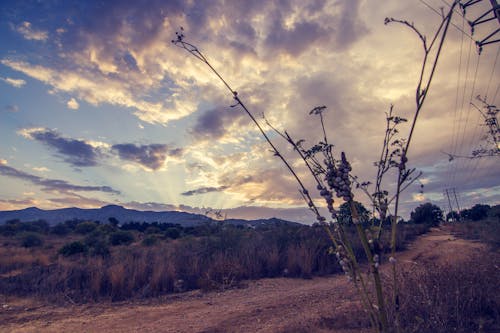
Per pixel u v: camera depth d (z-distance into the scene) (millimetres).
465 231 28562
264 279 13156
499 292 6086
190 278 12398
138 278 11906
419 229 33594
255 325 6957
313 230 17469
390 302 5000
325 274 13727
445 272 6652
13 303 10000
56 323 8148
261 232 17969
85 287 11445
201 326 7215
